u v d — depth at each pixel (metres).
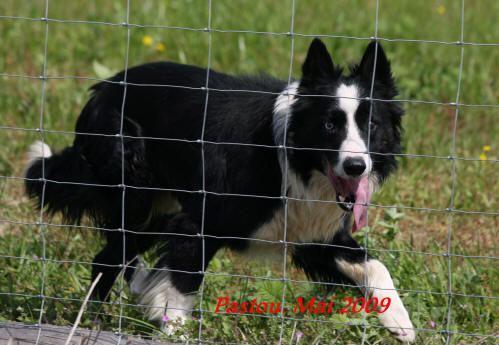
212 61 10.25
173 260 5.00
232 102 5.13
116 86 5.53
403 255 5.75
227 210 4.93
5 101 8.95
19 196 7.38
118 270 5.66
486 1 13.24
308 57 4.80
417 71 9.97
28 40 10.90
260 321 4.89
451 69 9.94
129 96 5.46
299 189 4.94
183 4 12.20
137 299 5.16
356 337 4.66
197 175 5.13
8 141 8.19
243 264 6.12
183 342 4.39
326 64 4.86
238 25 11.27
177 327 4.66
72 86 9.44
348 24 11.50
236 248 5.10
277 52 10.48
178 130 5.24
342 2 12.83
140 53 10.55
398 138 5.07
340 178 4.71
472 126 8.74
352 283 5.14
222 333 4.64
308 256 5.32
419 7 12.95
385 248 5.98
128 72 5.58
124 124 5.42
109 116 5.45
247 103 5.07
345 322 4.61
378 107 4.83
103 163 5.50
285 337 4.52
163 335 4.51
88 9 12.27
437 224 6.98
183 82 5.34
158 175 5.52
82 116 5.75
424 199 7.29
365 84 4.87
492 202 7.19
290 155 4.86
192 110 5.21
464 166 7.80
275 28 11.24
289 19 11.66
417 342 4.63
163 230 5.95
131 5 12.30
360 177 4.59
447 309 5.10
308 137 4.81
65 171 5.93
